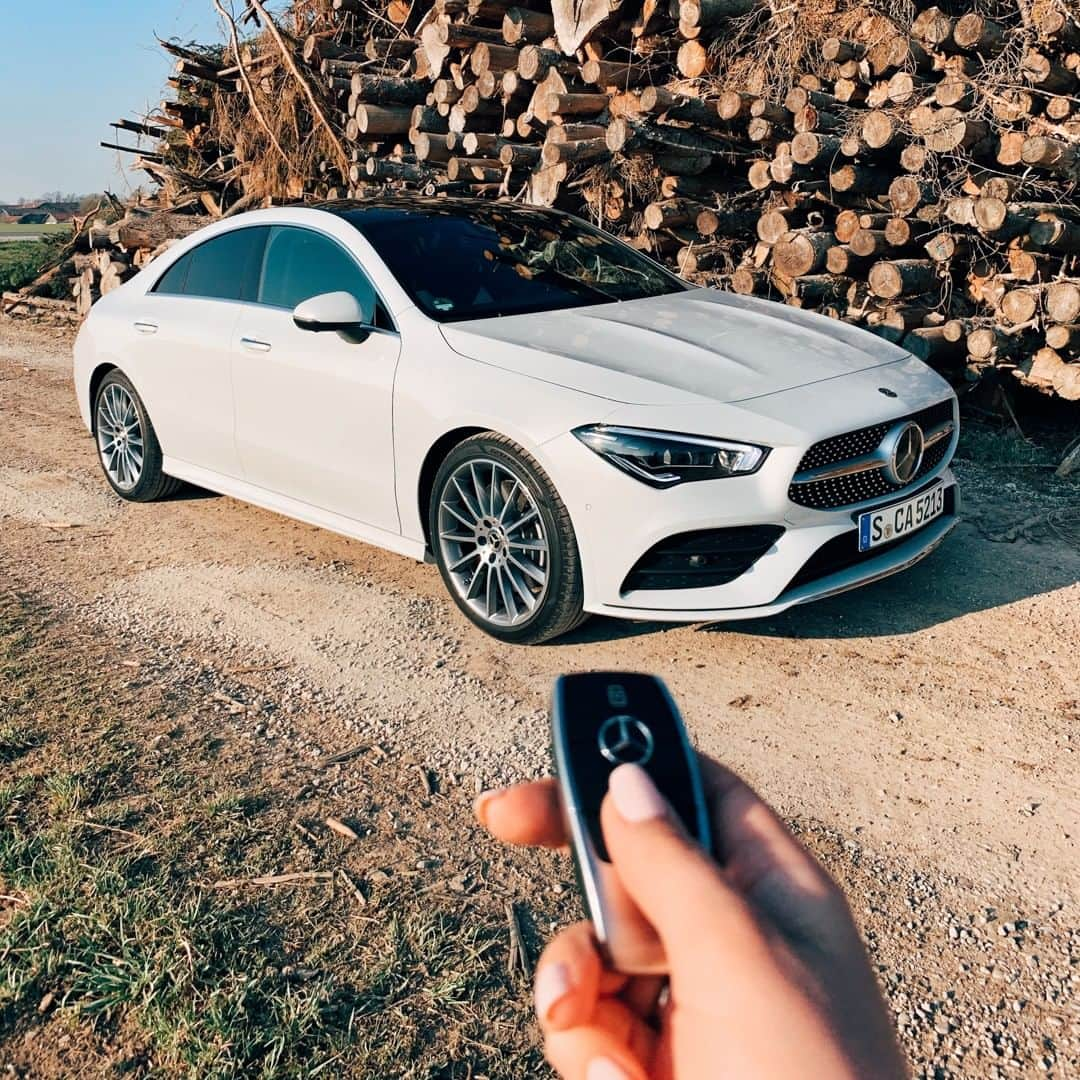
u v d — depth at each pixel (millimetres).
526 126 7984
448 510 3852
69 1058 1928
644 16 7410
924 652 3629
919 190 6035
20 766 2945
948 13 6992
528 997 2076
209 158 13344
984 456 5863
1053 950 2236
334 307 3982
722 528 3322
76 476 6215
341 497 4297
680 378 3512
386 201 4777
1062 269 5848
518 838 624
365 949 2209
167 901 2338
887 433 3531
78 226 14305
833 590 3459
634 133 6820
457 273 4250
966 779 2881
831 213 6953
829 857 2553
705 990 499
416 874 2471
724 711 3270
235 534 5102
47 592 4363
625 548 3350
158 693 3422
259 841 2592
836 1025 494
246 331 4598
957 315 6371
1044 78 5875
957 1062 1956
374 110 9094
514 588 3736
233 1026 1963
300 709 3322
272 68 10969
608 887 543
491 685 3475
